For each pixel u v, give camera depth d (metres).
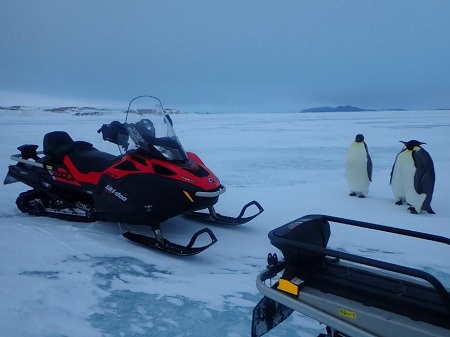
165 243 3.79
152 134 4.03
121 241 4.11
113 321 2.69
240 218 4.45
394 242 4.27
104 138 4.64
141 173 3.86
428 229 4.71
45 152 4.68
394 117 44.97
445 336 1.63
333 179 8.09
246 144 15.21
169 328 2.64
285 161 10.72
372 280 2.06
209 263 3.68
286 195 6.49
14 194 6.07
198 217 4.88
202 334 2.58
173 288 3.18
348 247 4.14
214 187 3.82
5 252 3.70
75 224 4.59
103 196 4.06
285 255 2.05
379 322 1.76
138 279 3.31
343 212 5.44
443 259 3.84
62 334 2.51
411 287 1.99
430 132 21.09
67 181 4.50
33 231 4.29
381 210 5.57
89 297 2.99
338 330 1.84
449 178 7.97
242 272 3.51
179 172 3.80
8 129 21.17
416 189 5.30
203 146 14.41
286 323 2.71
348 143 15.73
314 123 32.34
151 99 4.44
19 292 3.00
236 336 2.56
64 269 3.43
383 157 11.58
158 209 3.78
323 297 1.92
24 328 2.54
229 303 2.98
